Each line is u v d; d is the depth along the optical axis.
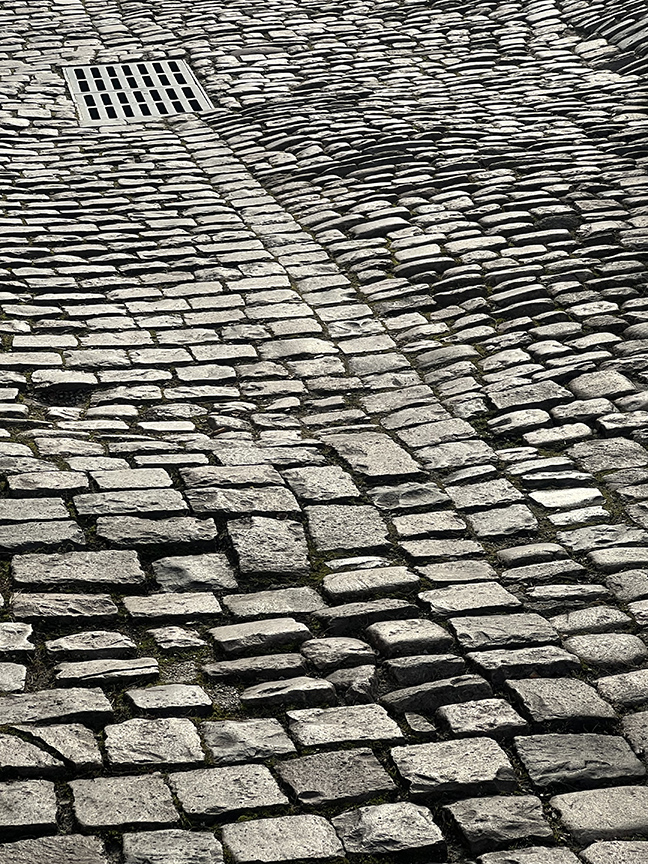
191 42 12.41
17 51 12.32
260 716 3.51
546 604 4.08
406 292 6.95
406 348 6.29
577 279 6.88
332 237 7.84
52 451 5.09
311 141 9.63
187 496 4.75
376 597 4.13
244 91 11.02
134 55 12.11
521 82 10.79
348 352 6.27
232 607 4.05
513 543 4.49
